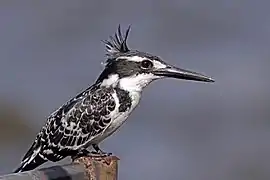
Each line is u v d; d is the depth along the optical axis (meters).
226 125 22.03
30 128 21.78
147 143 20.11
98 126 8.21
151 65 8.24
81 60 28.69
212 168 19.50
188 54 29.84
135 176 18.69
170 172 19.00
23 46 30.62
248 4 37.62
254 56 28.67
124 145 19.78
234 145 20.77
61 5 37.47
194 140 20.84
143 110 22.28
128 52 8.31
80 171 6.82
